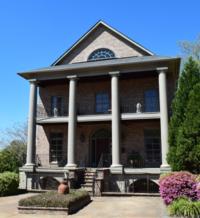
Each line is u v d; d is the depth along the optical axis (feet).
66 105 85.81
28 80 80.07
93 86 84.89
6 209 45.96
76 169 68.74
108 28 88.33
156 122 78.48
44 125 84.99
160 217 39.01
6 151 83.87
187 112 53.78
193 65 57.52
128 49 86.17
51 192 51.47
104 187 65.05
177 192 43.01
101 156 78.79
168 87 77.97
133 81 82.17
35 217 39.68
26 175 74.90
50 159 84.12
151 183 71.97
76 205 45.16
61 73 78.18
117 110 71.72
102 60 85.76
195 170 51.47
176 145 54.70
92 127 82.94
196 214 37.40
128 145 79.41
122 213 42.19
